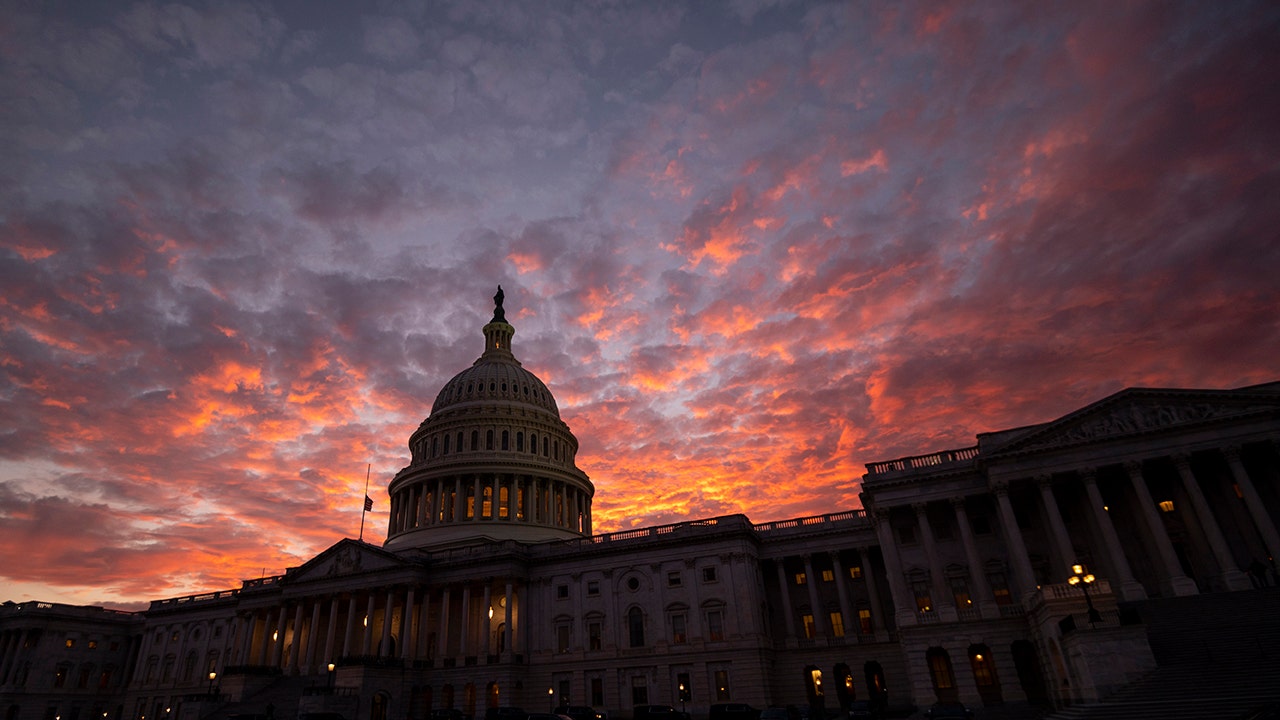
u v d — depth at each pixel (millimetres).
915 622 54344
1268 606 41375
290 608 88375
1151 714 31844
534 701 73188
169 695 97125
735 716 53625
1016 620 52000
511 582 77375
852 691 67750
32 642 101812
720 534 72250
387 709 71312
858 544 72000
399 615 83750
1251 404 50812
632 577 75062
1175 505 53938
